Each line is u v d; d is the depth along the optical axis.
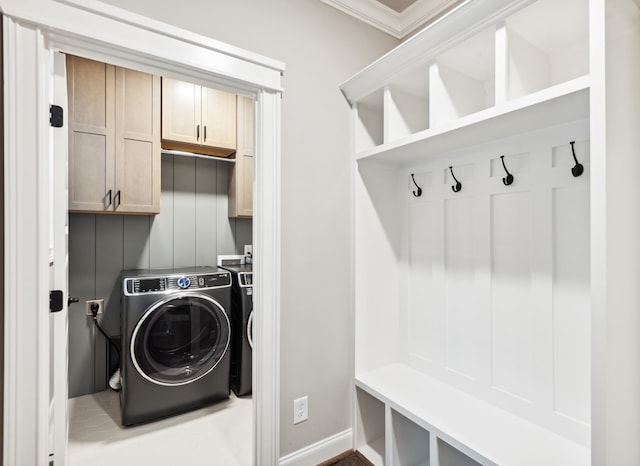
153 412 2.21
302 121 1.70
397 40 2.11
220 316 2.44
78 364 2.53
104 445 1.99
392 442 1.63
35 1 1.08
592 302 0.94
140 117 2.37
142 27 1.26
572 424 1.28
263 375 1.57
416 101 1.80
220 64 1.43
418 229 1.91
